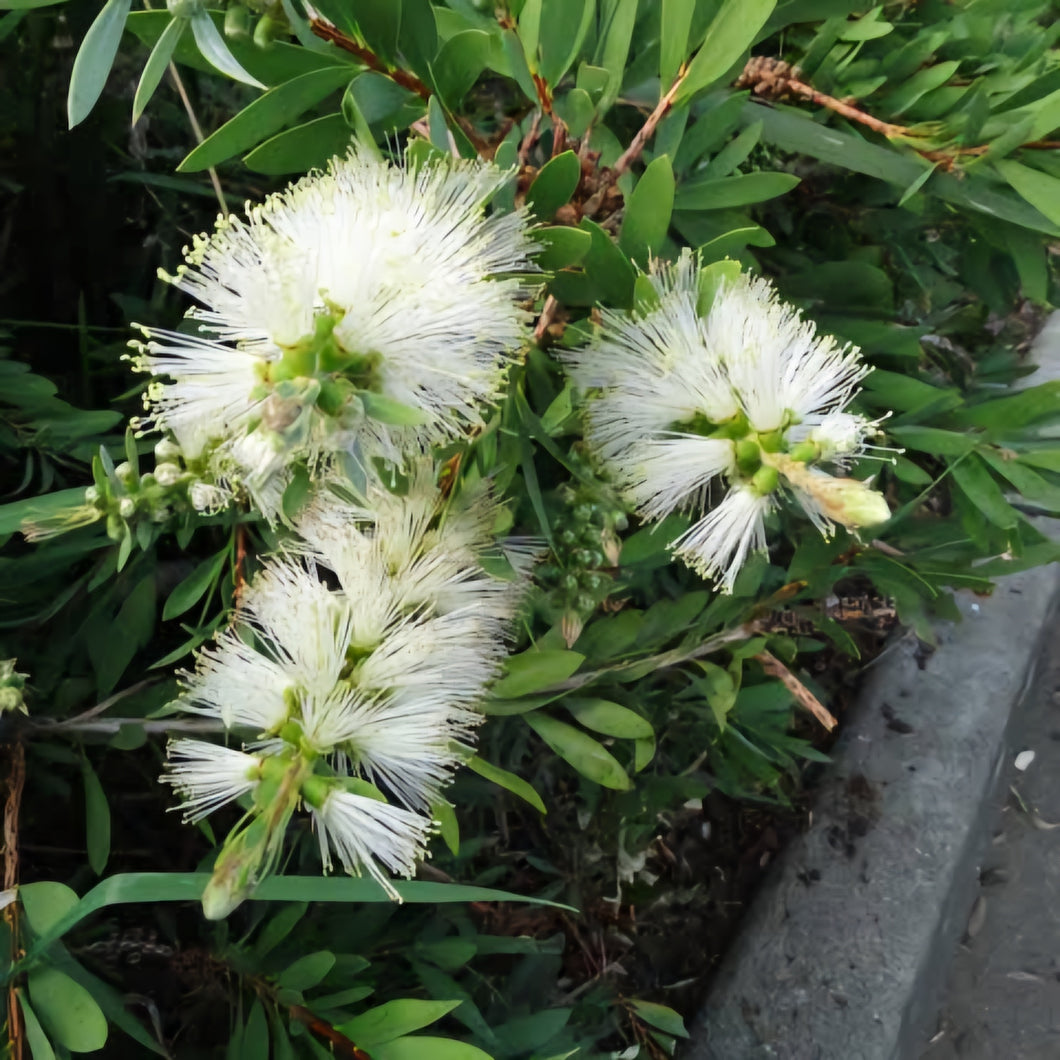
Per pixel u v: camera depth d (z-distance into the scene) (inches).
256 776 11.7
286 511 10.8
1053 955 27.0
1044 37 15.6
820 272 16.8
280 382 9.9
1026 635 27.4
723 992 23.7
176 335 10.9
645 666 16.7
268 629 12.8
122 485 12.7
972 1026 26.5
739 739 19.1
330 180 11.4
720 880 24.9
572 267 13.2
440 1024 18.6
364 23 11.9
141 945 17.6
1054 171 14.5
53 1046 12.9
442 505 13.4
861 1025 22.9
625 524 14.0
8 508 12.8
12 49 16.1
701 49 12.5
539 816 21.8
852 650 18.3
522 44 12.3
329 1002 14.9
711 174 14.7
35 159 16.8
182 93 14.6
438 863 19.6
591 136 14.0
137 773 18.1
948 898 24.7
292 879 11.9
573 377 13.3
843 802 25.3
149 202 17.6
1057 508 15.1
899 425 16.4
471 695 13.3
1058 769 28.8
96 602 16.2
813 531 16.9
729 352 12.3
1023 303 28.7
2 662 13.8
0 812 16.2
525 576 14.6
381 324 10.6
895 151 15.4
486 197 11.5
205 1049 17.7
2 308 17.1
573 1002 21.8
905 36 16.9
